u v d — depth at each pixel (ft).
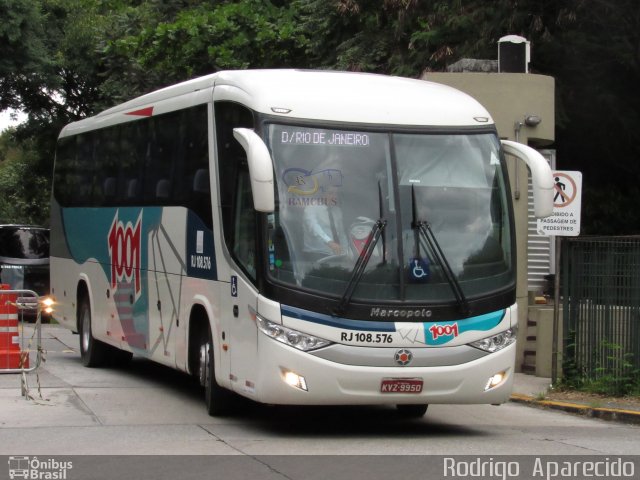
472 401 33.76
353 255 32.99
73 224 57.93
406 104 35.29
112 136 51.93
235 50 90.07
